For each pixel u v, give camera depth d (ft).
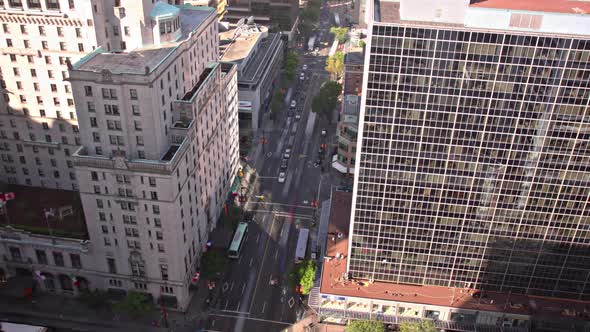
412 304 422.82
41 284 461.78
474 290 440.45
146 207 403.75
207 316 444.55
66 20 427.33
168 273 431.43
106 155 402.52
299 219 562.66
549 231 403.75
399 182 394.32
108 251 431.02
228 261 501.56
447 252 423.64
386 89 358.23
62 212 459.73
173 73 418.51
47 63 451.12
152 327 433.07
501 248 416.46
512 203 394.73
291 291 472.03
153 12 427.33
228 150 568.41
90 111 386.52
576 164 372.99
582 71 338.54
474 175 385.70
